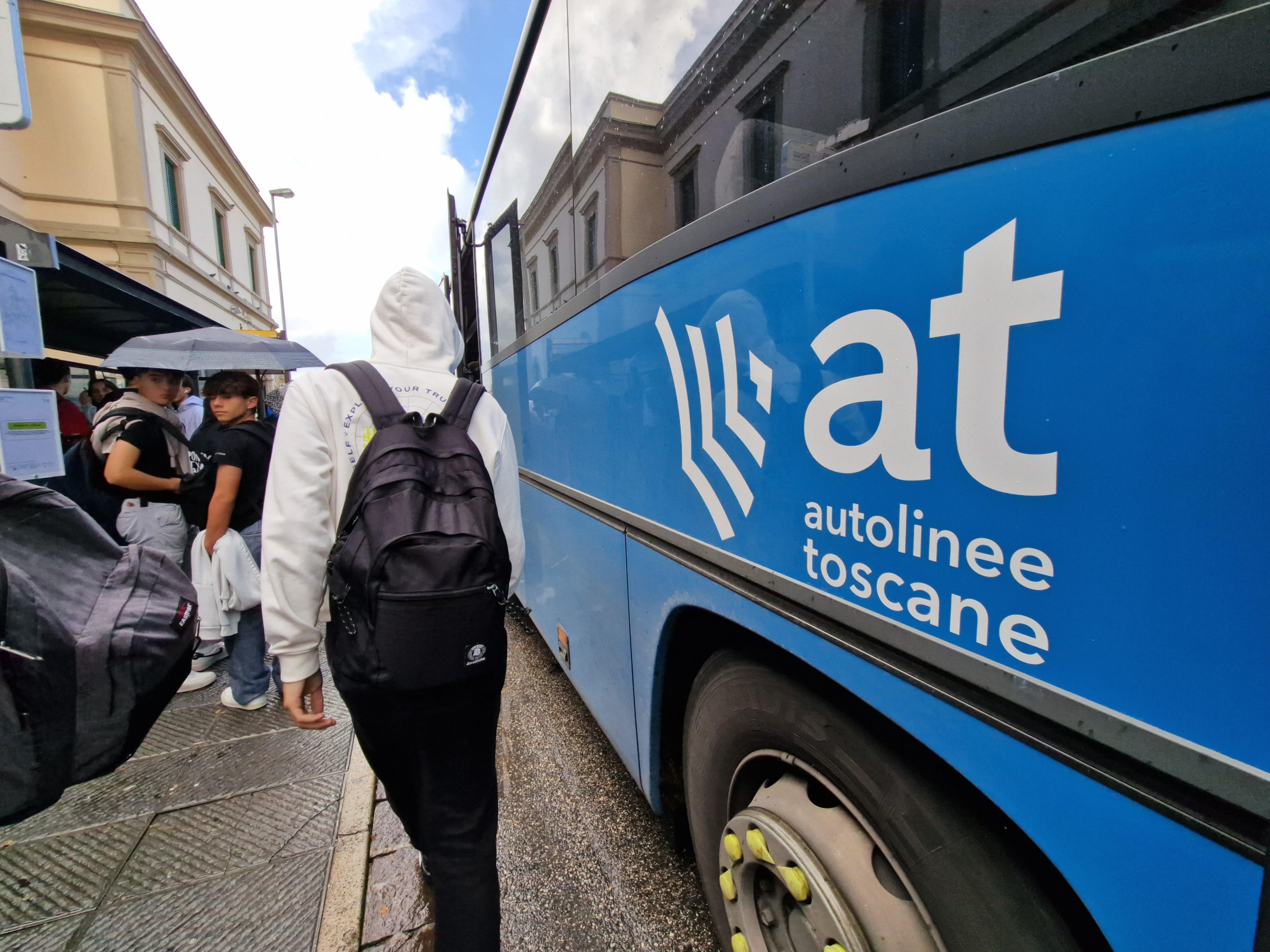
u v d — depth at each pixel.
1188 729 0.60
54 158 18.20
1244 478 0.55
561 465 2.85
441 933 1.41
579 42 2.30
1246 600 0.55
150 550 1.55
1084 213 0.66
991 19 0.87
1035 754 0.75
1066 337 0.68
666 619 1.71
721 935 1.60
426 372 1.63
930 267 0.84
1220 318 0.56
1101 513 0.66
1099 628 0.67
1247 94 0.54
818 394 1.06
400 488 1.33
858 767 1.08
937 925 0.94
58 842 2.42
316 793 2.72
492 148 4.11
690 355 1.52
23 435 2.87
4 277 2.90
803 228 1.08
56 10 17.52
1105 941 0.83
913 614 0.89
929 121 0.83
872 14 1.01
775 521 1.20
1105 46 0.77
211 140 24.80
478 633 1.29
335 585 1.31
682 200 1.58
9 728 1.21
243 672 3.46
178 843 2.41
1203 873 0.60
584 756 3.01
